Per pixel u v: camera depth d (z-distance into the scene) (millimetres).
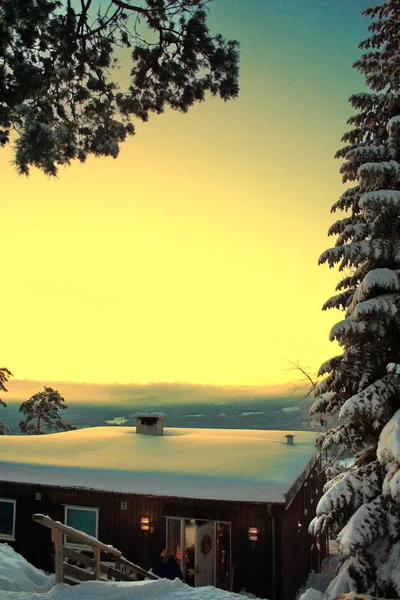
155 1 11297
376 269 12227
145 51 11805
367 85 14234
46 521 8234
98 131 12953
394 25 14469
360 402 11523
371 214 12883
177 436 24172
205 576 14914
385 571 10461
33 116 11055
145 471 16281
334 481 12656
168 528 15453
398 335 12570
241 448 20156
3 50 9789
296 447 21047
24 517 16812
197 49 11492
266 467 16422
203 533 15164
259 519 14773
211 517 15148
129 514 15859
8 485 17109
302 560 17766
